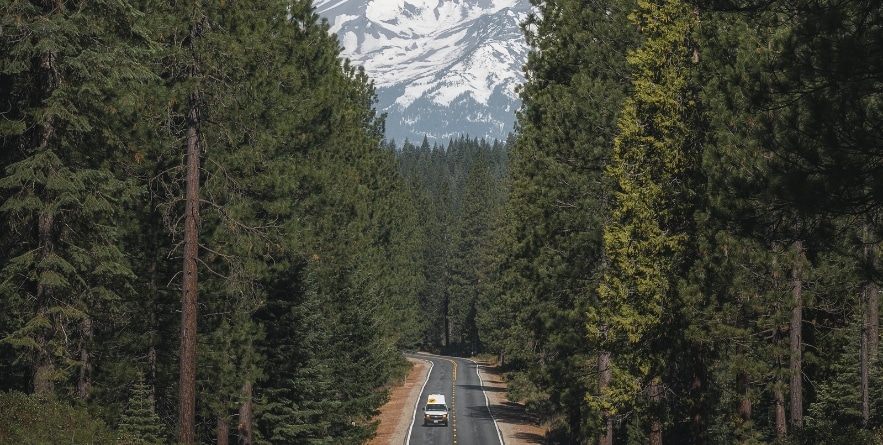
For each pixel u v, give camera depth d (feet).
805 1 131.64
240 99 256.52
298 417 325.83
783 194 131.03
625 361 260.21
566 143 313.32
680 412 280.31
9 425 183.32
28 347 201.77
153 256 263.08
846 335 270.26
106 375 250.78
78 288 206.69
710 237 233.35
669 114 247.70
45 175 190.60
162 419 270.67
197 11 228.63
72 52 185.57
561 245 316.60
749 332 242.99
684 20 250.16
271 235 271.90
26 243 206.69
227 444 283.79
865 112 123.65
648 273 245.04
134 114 236.02
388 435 565.12
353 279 391.04
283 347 322.55
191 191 238.27
